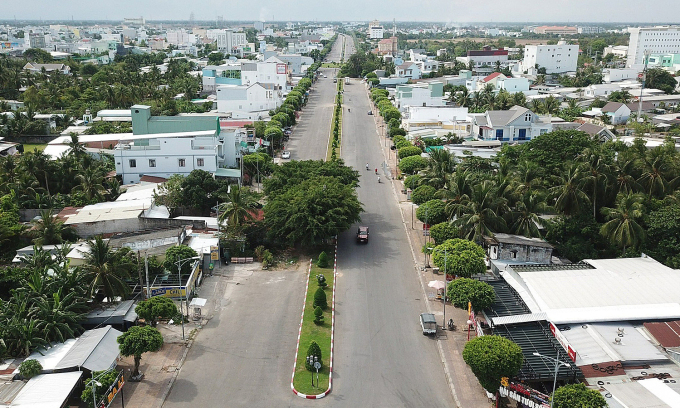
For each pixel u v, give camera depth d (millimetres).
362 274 80250
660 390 47812
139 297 69500
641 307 60875
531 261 79188
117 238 81562
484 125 147500
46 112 180375
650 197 89062
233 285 76750
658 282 66500
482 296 62875
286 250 88875
